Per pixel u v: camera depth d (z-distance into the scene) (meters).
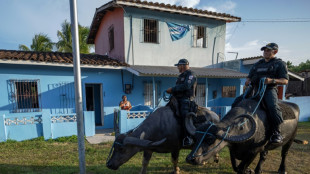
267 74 3.46
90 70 8.82
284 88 11.34
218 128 2.68
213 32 11.67
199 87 11.39
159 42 10.27
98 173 4.41
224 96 11.98
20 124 6.84
